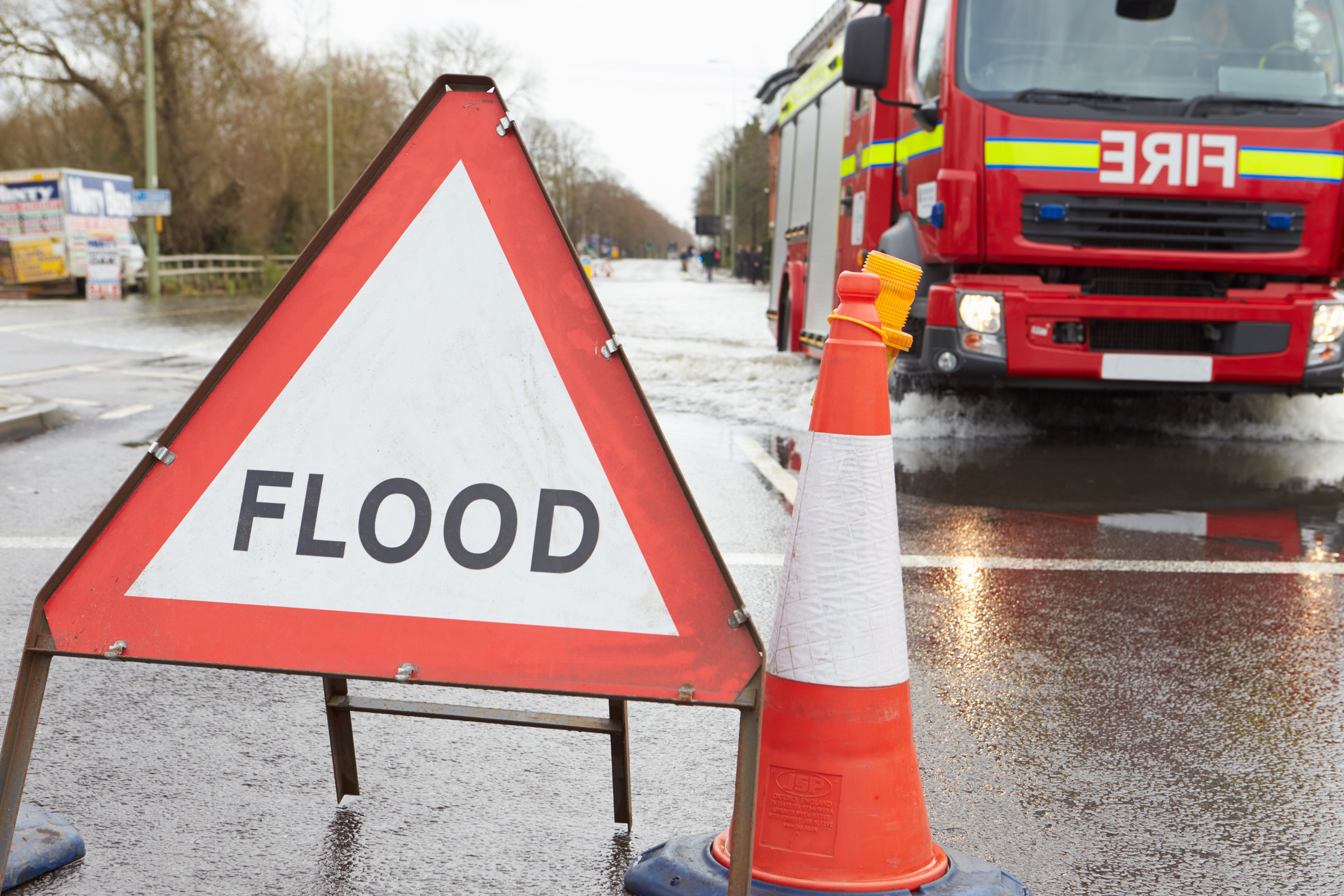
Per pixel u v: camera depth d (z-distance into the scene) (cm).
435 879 261
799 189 1301
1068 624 459
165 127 4269
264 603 235
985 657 421
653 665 226
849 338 245
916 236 862
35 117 4216
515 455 234
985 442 913
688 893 243
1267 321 804
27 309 2758
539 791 310
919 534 607
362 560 235
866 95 977
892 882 239
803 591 243
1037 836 286
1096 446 898
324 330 240
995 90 788
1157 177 780
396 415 238
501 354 236
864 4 912
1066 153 777
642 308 3116
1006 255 785
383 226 240
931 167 823
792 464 809
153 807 295
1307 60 808
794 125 1352
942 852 257
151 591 236
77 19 4031
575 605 229
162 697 376
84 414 1024
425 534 235
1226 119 784
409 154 241
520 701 383
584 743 344
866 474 241
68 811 291
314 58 5281
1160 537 603
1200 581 523
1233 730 356
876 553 242
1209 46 804
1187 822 295
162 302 3142
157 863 266
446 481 236
